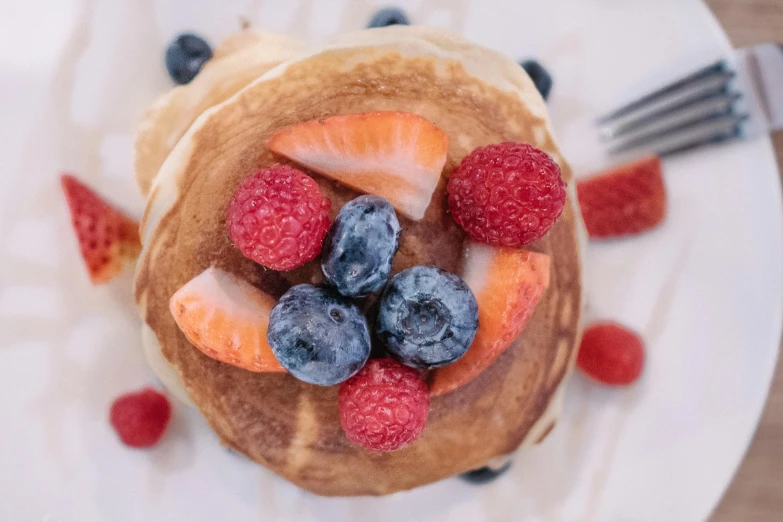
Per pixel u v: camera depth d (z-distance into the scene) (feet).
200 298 0.60
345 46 0.67
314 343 0.53
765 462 0.79
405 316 0.55
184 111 0.72
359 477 0.67
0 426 0.70
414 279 0.55
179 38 0.73
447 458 0.67
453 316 0.55
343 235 0.54
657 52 0.74
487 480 0.75
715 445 0.74
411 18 0.75
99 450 0.72
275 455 0.67
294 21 0.74
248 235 0.54
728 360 0.74
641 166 0.74
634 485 0.75
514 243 0.57
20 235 0.71
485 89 0.67
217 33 0.74
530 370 0.67
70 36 0.71
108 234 0.73
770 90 0.71
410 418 0.55
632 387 0.75
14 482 0.70
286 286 0.60
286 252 0.54
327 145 0.59
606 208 0.75
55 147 0.72
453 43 0.69
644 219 0.75
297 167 0.61
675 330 0.75
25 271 0.71
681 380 0.74
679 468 0.74
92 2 0.71
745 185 0.73
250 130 0.64
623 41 0.75
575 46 0.75
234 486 0.74
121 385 0.73
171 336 0.65
